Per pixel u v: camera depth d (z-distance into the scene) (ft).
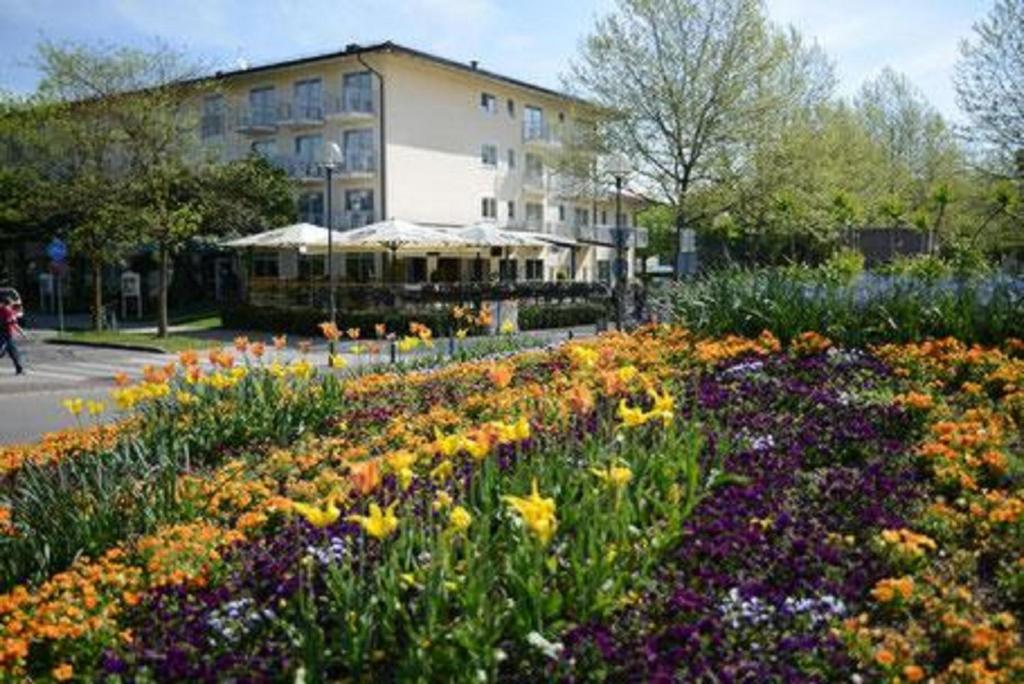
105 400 56.39
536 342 51.34
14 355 69.67
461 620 14.11
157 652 14.58
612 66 117.08
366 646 13.62
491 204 160.56
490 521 17.38
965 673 12.80
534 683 13.38
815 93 140.56
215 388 29.84
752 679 12.86
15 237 147.74
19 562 18.66
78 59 102.58
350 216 143.33
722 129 115.44
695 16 114.21
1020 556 16.17
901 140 181.78
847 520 18.21
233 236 126.62
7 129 107.24
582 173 122.72
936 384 28.40
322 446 27.35
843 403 26.48
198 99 131.54
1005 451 21.48
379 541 17.26
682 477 19.89
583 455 20.59
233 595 16.24
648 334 42.09
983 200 101.50
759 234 132.16
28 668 15.20
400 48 137.90
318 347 89.66
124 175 102.58
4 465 26.96
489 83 158.10
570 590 14.82
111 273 155.43
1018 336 32.99
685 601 14.74
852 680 13.00
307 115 147.02
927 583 15.61
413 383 36.14
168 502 20.84
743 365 31.76
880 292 36.60
